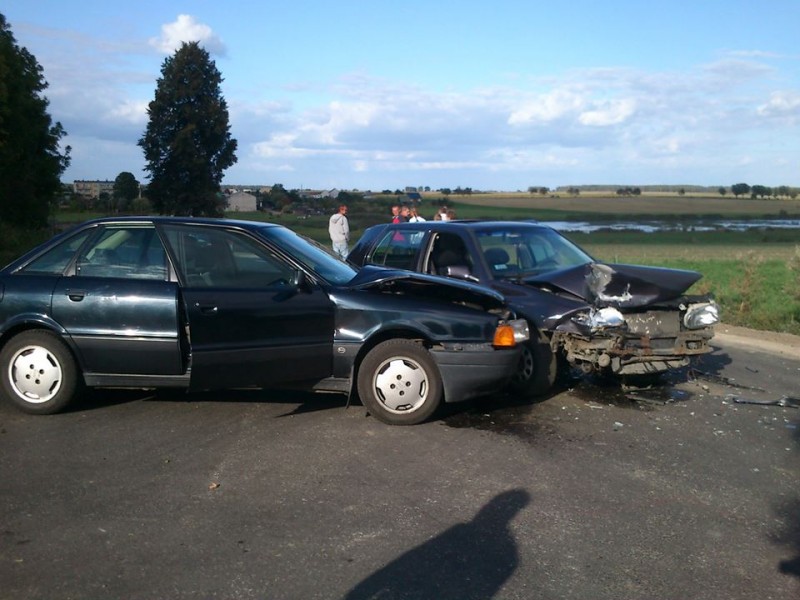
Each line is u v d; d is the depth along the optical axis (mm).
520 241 8445
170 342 6121
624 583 3818
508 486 5047
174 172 61156
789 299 15414
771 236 65812
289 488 4934
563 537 4320
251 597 3609
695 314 7074
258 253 6438
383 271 6758
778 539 4359
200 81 61875
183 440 5812
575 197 122125
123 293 6164
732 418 6777
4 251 21484
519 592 3701
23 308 6223
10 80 30359
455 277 7867
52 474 5102
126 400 6840
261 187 81812
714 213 107562
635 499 4891
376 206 68250
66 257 6430
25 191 31359
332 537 4254
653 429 6391
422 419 6297
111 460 5371
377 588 3711
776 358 9844
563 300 7141
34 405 6293
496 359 6289
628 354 6840
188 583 3730
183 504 4660
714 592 3752
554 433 6215
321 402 6891
